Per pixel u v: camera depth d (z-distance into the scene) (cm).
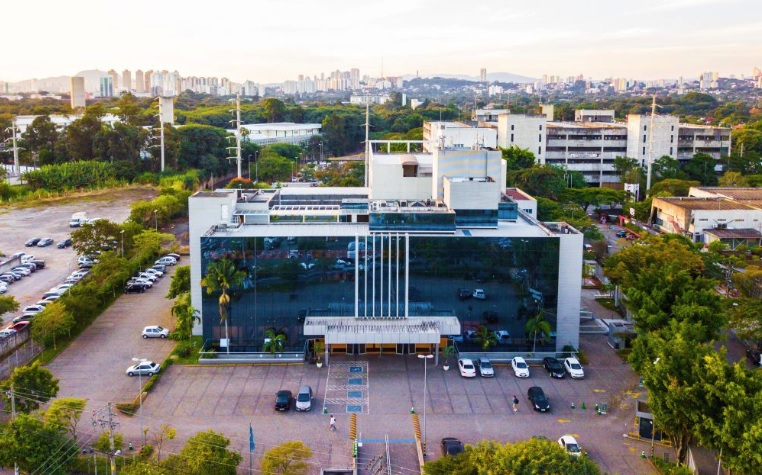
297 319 9206
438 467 5525
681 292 8600
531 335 9244
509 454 5228
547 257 9144
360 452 6769
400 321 9119
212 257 9081
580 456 5412
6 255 14675
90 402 7756
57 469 5928
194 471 5675
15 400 6744
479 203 9675
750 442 5431
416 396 8062
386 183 11169
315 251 9100
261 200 10919
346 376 8600
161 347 9500
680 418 6162
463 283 9188
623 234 16962
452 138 18225
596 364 9088
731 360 9269
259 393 8112
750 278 10494
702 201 16862
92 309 10425
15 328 9869
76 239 13488
